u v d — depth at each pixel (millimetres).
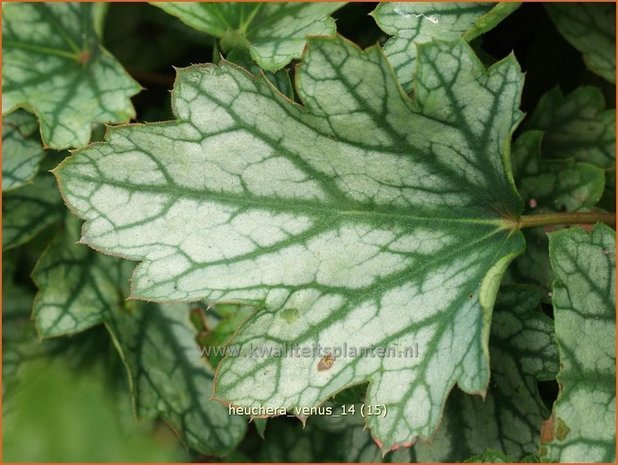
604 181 200
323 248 172
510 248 175
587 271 164
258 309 166
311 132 169
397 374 167
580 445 158
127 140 164
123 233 162
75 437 145
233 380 164
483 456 177
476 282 172
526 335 189
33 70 212
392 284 173
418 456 202
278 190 171
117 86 205
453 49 164
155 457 152
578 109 212
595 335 163
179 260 164
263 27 200
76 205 161
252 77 165
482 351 160
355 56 162
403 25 182
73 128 198
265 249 169
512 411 191
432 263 174
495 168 174
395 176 175
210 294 164
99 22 212
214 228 167
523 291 190
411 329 170
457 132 171
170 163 166
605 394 162
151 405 213
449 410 200
